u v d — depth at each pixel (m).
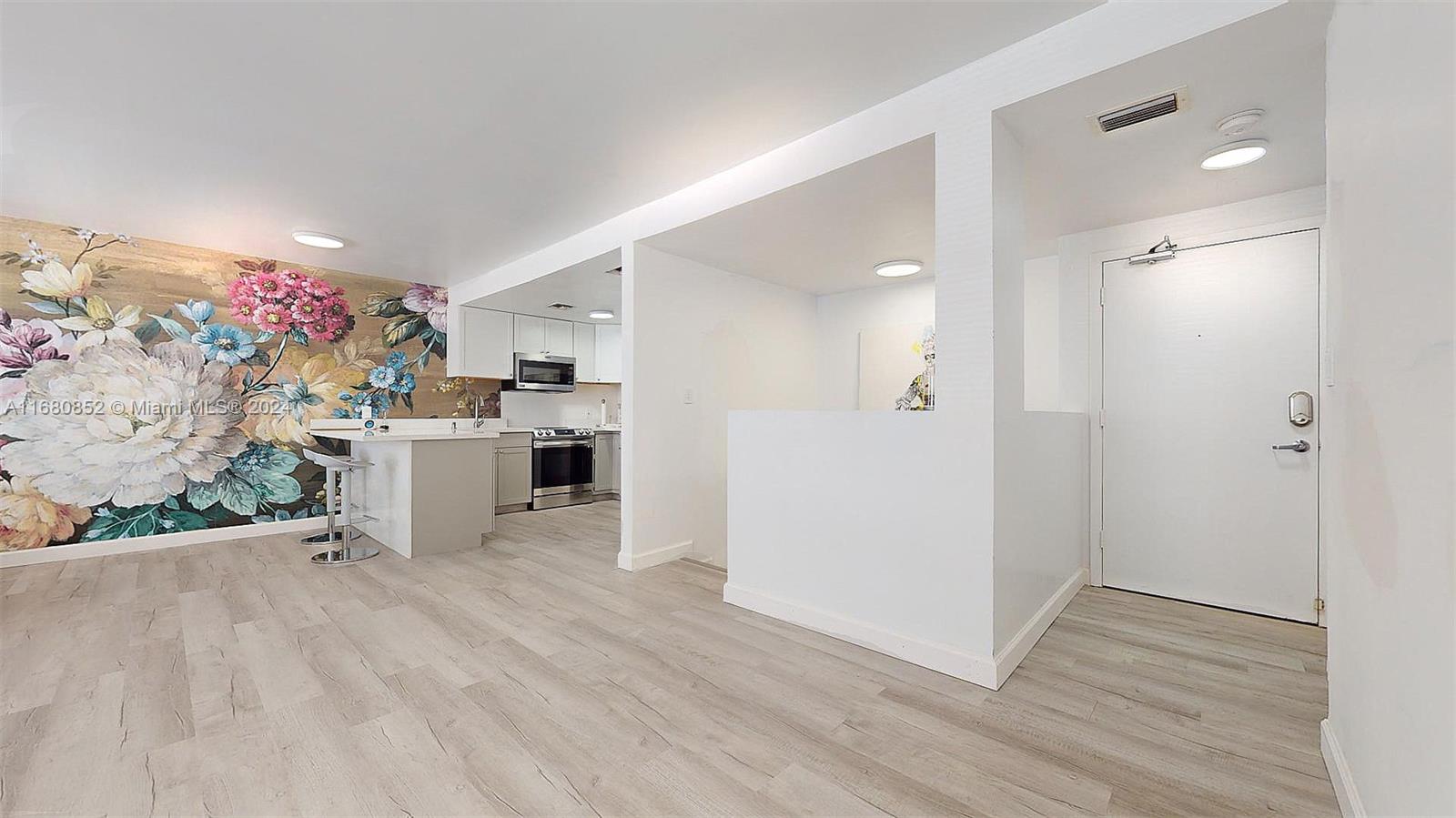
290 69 2.18
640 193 3.43
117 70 2.16
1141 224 3.32
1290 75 1.88
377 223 3.89
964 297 2.18
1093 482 3.45
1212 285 3.10
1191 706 1.98
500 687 2.10
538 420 6.68
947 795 1.52
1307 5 1.53
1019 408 2.36
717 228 3.44
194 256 4.37
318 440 4.95
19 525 3.74
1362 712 1.33
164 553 4.05
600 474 6.96
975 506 2.16
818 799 1.50
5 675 2.16
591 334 6.93
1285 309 2.90
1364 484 1.30
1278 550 2.90
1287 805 1.48
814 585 2.69
